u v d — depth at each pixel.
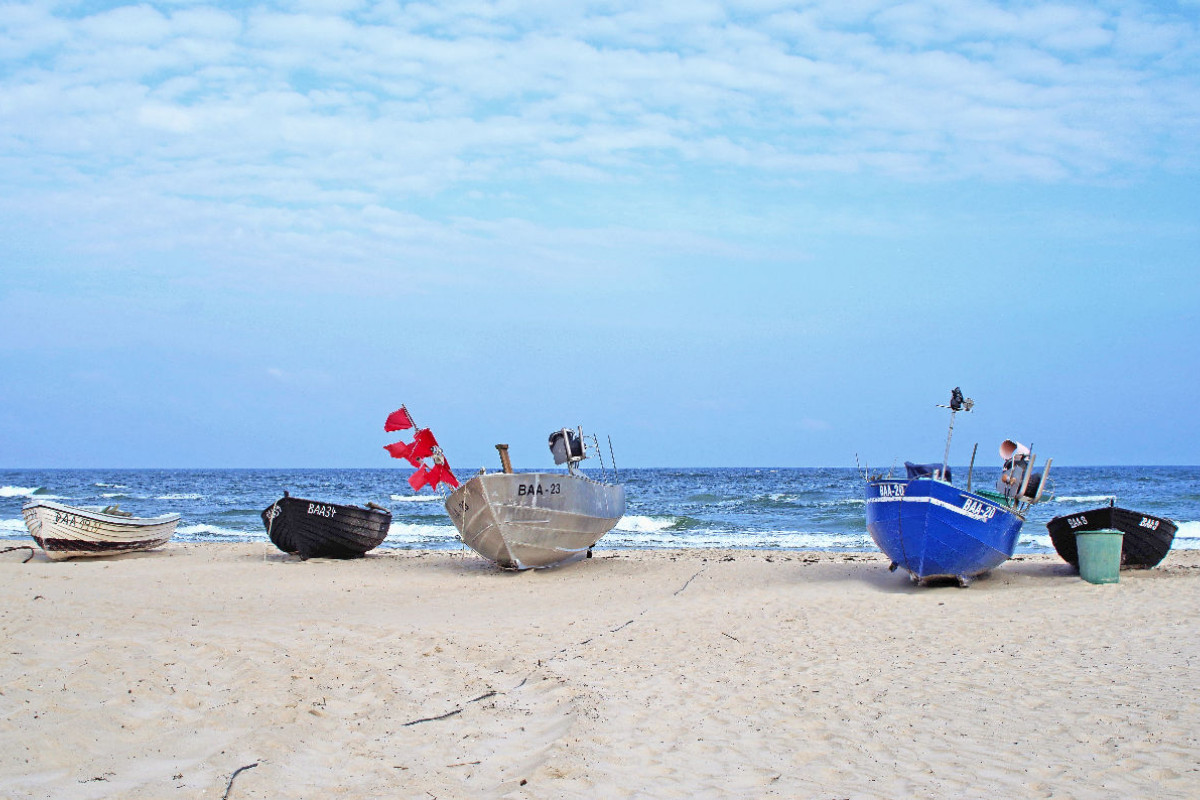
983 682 9.27
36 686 7.97
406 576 19.39
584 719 7.78
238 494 68.62
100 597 15.30
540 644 11.38
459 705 8.32
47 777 6.02
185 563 21.97
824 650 11.04
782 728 7.74
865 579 18.06
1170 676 9.24
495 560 20.36
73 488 79.12
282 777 6.27
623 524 37.88
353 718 7.75
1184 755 6.78
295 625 12.04
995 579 17.47
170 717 7.45
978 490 17.98
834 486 72.75
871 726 7.78
